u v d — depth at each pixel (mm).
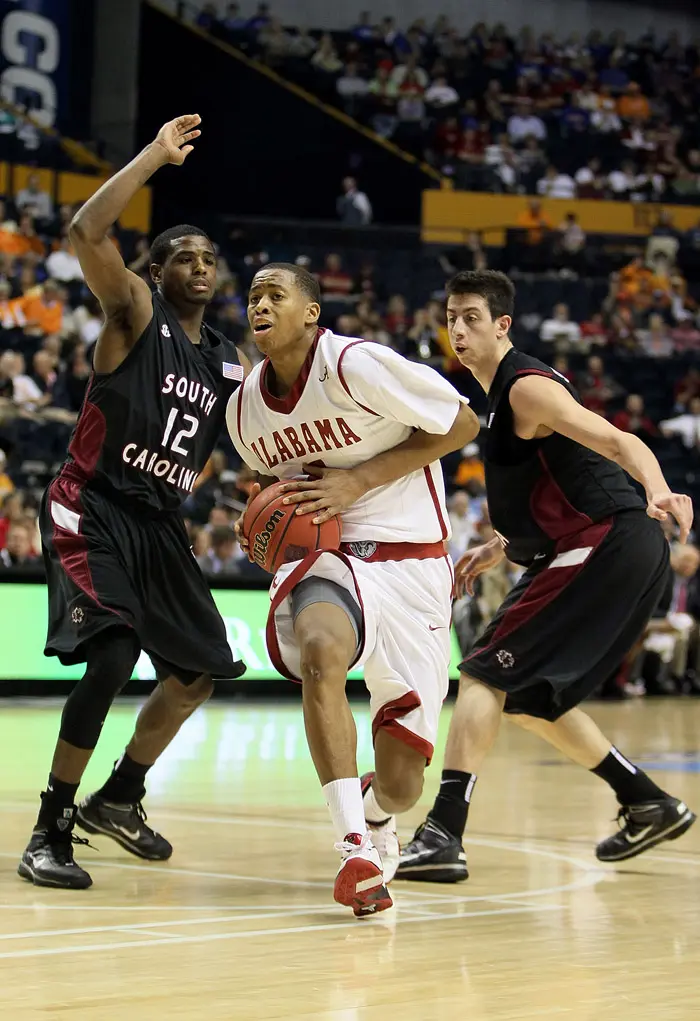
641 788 14047
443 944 9875
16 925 10312
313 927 10453
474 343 14039
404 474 12180
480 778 21984
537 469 13969
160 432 13102
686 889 12586
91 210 12336
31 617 36625
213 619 13617
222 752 25719
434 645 12250
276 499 11914
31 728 29156
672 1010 7973
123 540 13078
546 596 13930
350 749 11086
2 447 44375
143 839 13805
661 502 11617
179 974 8703
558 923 10797
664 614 46094
